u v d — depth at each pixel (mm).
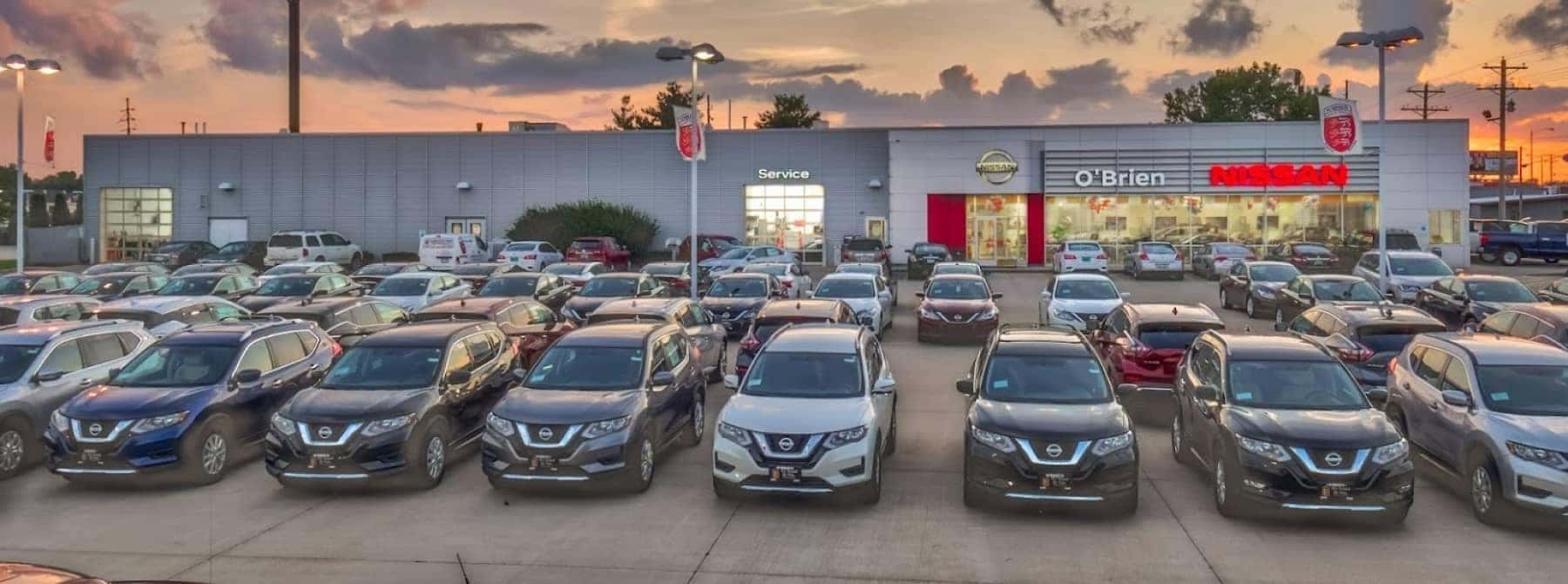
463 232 49250
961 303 22094
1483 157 98938
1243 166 43406
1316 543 9055
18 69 31391
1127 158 43969
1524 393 10031
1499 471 9391
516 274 25031
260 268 43812
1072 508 9742
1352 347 14617
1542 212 82438
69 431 10797
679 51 25281
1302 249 36250
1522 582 8078
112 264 30453
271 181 49594
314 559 8734
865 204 47625
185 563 8648
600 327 12766
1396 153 42844
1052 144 44312
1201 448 10719
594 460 10297
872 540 9141
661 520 9797
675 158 48531
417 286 23891
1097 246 37906
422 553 8859
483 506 10367
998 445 9758
